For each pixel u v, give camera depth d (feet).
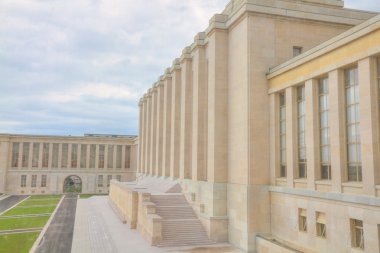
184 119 150.10
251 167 102.58
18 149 296.30
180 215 122.83
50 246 110.32
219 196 115.14
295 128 95.86
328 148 83.92
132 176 318.24
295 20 110.11
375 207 67.31
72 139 308.19
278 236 97.91
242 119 107.55
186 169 146.72
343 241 74.84
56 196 278.46
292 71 95.66
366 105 71.46
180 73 167.22
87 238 121.49
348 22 113.80
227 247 105.81
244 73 107.24
